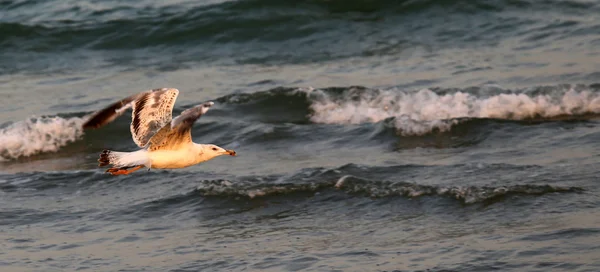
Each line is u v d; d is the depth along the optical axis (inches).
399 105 1037.8
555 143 876.6
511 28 1310.3
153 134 490.6
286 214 738.2
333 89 1077.8
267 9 1376.7
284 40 1331.2
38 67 1290.6
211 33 1349.7
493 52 1225.4
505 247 633.6
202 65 1263.5
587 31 1263.5
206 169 860.0
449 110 1013.2
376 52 1272.1
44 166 927.7
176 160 507.2
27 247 693.3
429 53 1248.2
